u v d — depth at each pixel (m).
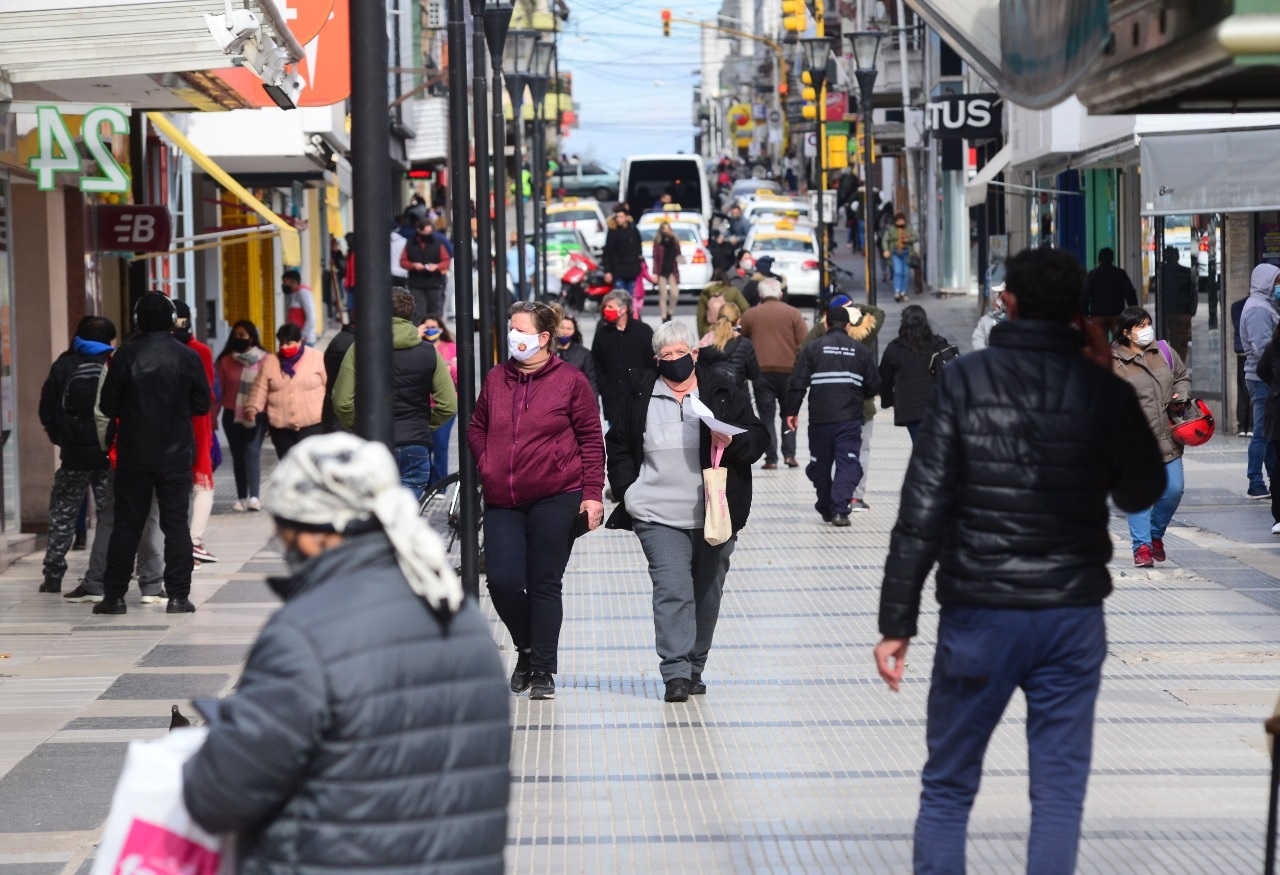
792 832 18.67
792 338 53.81
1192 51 11.02
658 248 109.00
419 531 9.24
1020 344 14.07
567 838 18.52
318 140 74.19
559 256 117.00
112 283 51.31
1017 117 81.50
